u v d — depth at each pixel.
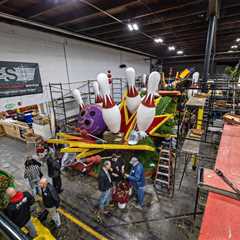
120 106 6.68
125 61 17.36
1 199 2.91
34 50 8.79
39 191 4.36
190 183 4.87
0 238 0.81
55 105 10.14
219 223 1.37
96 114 6.26
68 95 11.10
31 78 8.79
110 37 11.32
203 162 5.80
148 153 5.40
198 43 14.30
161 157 4.98
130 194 4.31
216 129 6.36
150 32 10.45
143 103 5.40
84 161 5.37
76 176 5.42
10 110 8.12
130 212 3.90
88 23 8.50
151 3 6.46
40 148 6.52
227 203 1.55
